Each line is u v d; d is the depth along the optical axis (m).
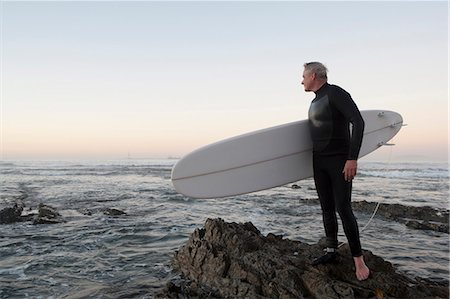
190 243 5.45
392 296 3.56
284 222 10.04
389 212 11.15
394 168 48.03
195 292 4.28
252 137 4.25
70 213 11.70
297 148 4.25
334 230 3.90
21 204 13.70
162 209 12.70
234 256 4.64
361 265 3.65
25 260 6.29
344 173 3.38
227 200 15.30
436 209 12.16
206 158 4.11
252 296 3.81
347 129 3.50
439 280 5.06
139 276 5.30
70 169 47.81
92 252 6.82
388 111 4.75
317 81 3.55
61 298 4.52
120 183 25.39
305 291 3.72
